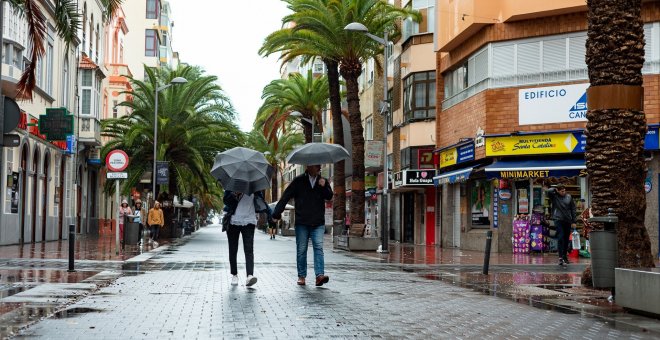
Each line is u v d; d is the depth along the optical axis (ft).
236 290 40.65
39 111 119.55
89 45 163.43
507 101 98.27
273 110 176.55
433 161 127.34
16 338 24.38
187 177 170.19
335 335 25.68
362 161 105.19
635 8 40.63
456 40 109.40
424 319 29.91
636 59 40.37
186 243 125.90
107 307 32.50
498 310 33.01
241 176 42.50
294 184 43.96
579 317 30.86
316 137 188.65
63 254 77.82
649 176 85.30
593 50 40.91
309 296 37.96
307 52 115.03
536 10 93.56
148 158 163.02
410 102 134.10
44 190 125.80
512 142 96.48
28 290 38.55
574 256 84.89
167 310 31.83
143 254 80.07
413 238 145.59
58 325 27.17
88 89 153.07
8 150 102.47
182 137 158.51
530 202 96.02
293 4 110.52
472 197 110.11
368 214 187.73
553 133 93.15
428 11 131.44
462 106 111.04
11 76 98.68
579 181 92.58
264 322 28.55
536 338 25.46
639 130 40.29
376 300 36.52
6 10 97.55
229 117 165.48
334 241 117.80
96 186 180.55
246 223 42.78
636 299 31.30
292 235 203.31
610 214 36.14
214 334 25.66
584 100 92.17
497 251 98.22
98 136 158.30
